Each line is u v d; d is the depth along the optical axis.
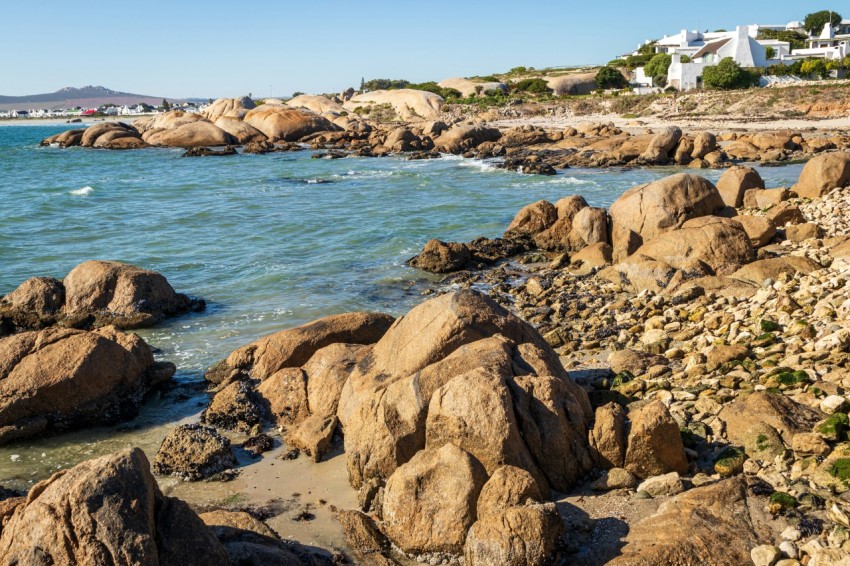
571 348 16.73
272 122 92.19
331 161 69.94
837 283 17.12
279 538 9.75
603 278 23.08
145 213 39.66
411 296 22.80
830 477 9.30
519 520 8.55
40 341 14.88
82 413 14.23
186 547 7.96
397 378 12.28
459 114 116.88
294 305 21.94
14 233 33.91
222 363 16.22
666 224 25.00
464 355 11.37
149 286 20.84
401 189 47.41
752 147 57.84
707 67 105.00
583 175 51.91
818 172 31.58
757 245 23.62
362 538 9.92
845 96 85.44
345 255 28.41
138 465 8.04
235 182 53.94
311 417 13.13
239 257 28.56
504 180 50.28
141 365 15.59
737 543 8.39
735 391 12.41
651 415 10.32
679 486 9.76
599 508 9.56
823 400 11.22
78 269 21.19
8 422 13.76
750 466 10.12
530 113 110.50
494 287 23.42
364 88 192.88
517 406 10.32
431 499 9.55
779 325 15.59
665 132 57.12
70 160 76.38
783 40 129.12
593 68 146.38
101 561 7.42
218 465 12.23
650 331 16.98
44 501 7.80
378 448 10.88
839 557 7.61
